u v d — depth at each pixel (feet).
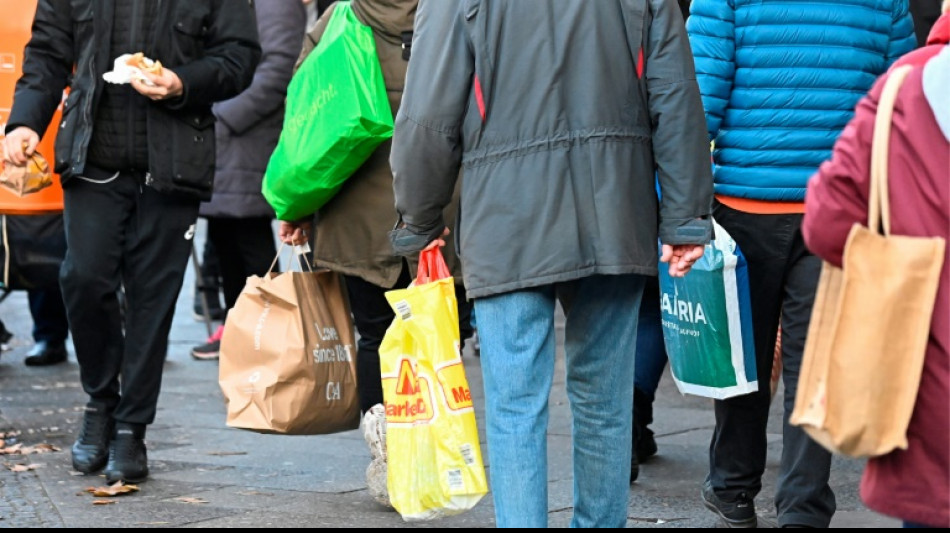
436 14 37.19
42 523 46.06
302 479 54.08
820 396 27.12
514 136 36.88
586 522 39.58
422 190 38.06
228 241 76.84
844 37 43.80
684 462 57.52
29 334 95.55
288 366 48.16
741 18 43.93
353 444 61.41
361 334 50.26
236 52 52.49
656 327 54.80
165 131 51.31
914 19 64.90
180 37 51.67
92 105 50.72
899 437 26.53
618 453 39.17
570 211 36.65
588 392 39.11
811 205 28.12
